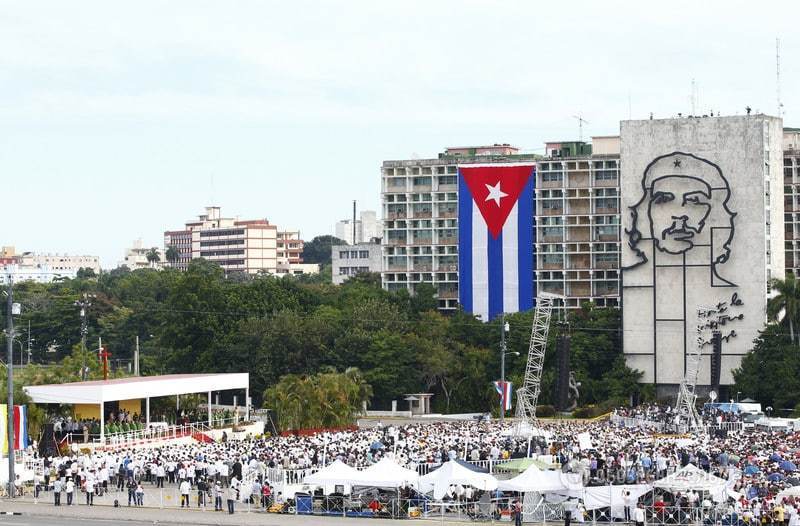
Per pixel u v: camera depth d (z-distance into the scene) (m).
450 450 181.25
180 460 176.62
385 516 147.25
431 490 149.12
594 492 140.50
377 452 182.25
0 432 178.00
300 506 151.62
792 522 128.50
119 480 175.62
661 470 164.62
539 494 146.38
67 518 145.75
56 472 172.88
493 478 144.25
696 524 137.62
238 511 153.62
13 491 166.25
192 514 149.75
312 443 194.62
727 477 157.25
